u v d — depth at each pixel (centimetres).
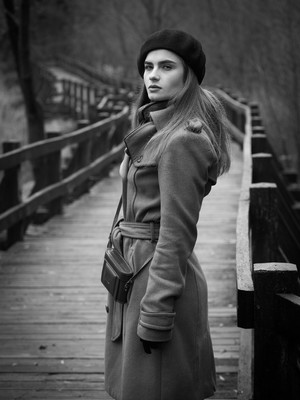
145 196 230
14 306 498
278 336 237
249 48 2862
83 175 943
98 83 3284
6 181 674
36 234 743
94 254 654
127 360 231
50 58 4594
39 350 411
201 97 236
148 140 230
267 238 441
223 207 859
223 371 377
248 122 1100
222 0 3006
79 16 3506
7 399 342
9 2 1275
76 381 365
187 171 218
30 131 1332
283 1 2430
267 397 244
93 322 461
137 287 230
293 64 2400
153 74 231
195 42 232
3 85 2869
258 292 236
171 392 228
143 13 3528
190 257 242
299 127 2409
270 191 438
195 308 235
